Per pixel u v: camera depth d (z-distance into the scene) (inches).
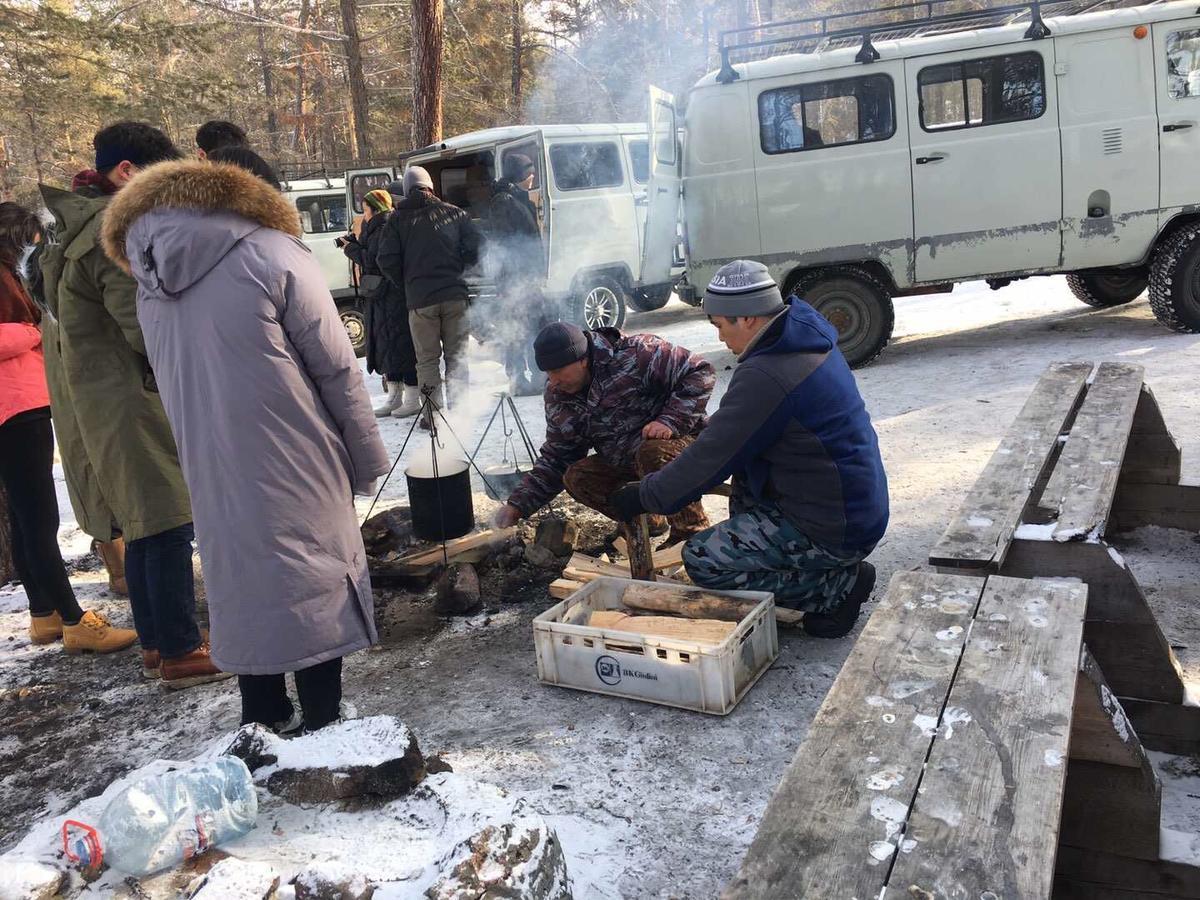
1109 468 97.3
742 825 83.0
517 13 1016.2
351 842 67.5
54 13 592.4
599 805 87.9
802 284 281.9
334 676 95.4
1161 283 266.2
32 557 134.5
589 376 131.6
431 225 249.3
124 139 110.0
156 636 123.4
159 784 66.7
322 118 1174.3
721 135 277.9
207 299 83.9
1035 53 259.8
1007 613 67.0
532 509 138.6
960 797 47.7
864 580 116.0
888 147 270.1
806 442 104.6
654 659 104.1
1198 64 256.7
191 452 86.8
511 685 114.3
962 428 204.4
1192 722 85.7
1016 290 398.9
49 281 109.3
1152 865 72.6
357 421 90.7
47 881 61.4
